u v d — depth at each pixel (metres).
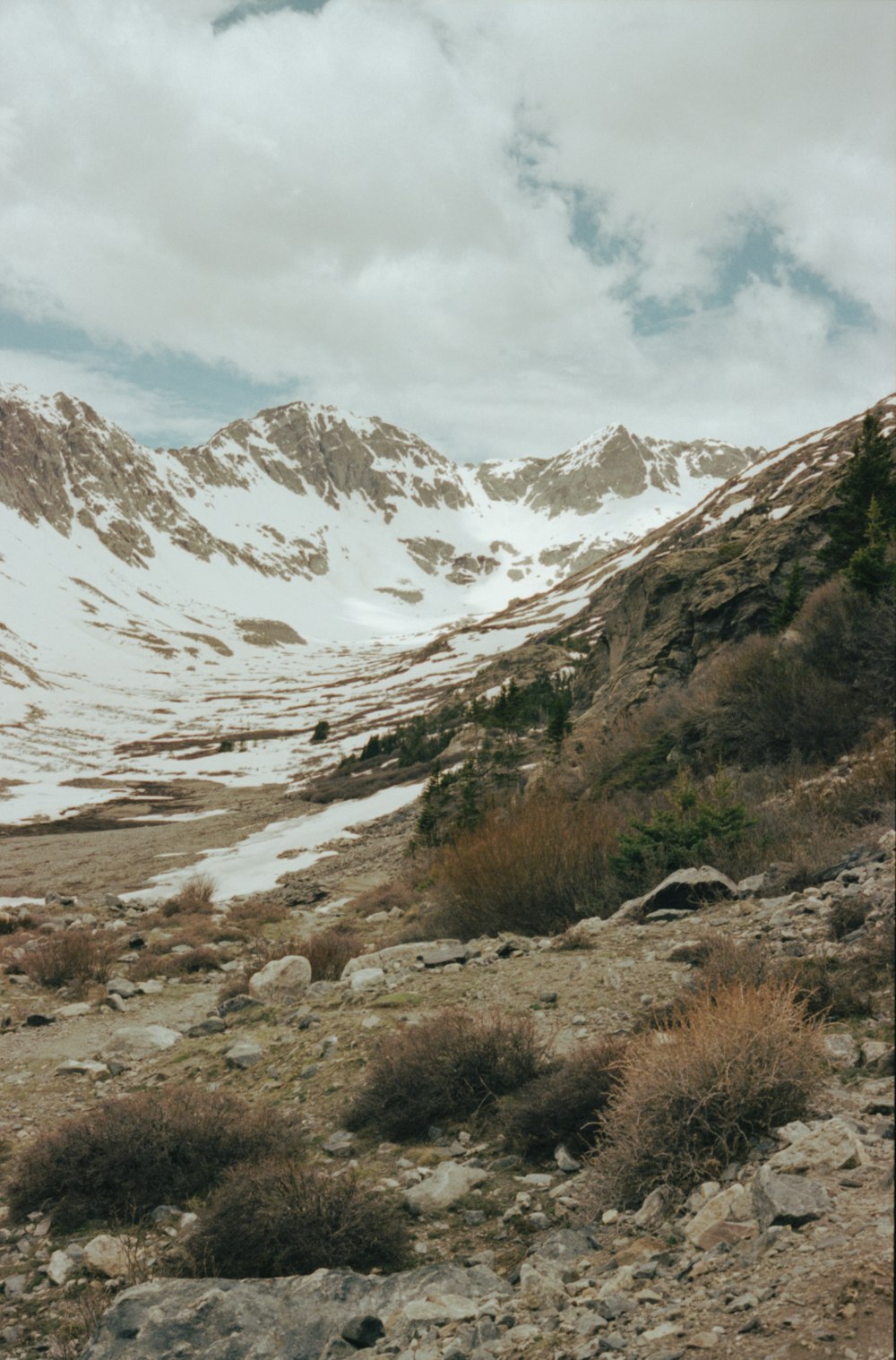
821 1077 5.17
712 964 7.55
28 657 175.62
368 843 40.34
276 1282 4.41
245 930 21.48
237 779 88.19
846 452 97.25
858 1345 2.53
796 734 16.69
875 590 17.92
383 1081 6.74
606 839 14.09
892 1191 3.59
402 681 150.25
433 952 11.86
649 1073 4.96
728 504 113.06
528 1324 3.58
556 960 9.98
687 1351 2.86
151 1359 3.91
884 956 6.70
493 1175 5.62
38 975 16.53
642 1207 4.57
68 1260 5.40
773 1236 3.56
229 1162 6.30
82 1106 8.82
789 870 10.75
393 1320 3.94
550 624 150.88
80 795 81.12
